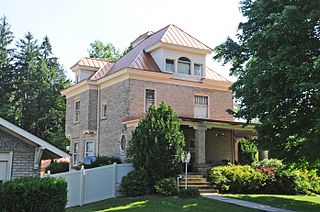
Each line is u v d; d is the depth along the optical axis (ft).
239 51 68.03
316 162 63.67
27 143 41.01
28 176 40.16
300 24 51.85
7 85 171.12
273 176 76.64
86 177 66.49
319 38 54.90
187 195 62.18
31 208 35.91
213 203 56.75
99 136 96.12
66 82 187.32
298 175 78.02
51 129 167.63
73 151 103.96
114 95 91.50
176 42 93.86
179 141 70.28
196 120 78.89
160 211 51.57
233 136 99.14
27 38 180.04
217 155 95.96
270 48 57.77
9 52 179.73
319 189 80.18
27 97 166.50
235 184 72.79
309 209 55.21
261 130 61.05
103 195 67.92
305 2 55.36
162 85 90.58
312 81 49.44
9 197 35.19
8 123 39.32
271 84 54.08
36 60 181.06
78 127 101.91
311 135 51.39
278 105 56.03
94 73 106.63
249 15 63.00
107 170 69.15
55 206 37.55
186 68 95.20
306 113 55.16
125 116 85.51
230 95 100.42
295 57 54.03
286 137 58.23
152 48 94.79
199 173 76.74
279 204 59.57
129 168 71.51
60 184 38.45
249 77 57.82
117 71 88.63
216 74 101.71
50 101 165.89
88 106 97.40
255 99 58.23
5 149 39.81
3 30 180.24
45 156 44.39
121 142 85.97
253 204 57.57
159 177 68.08
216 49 70.38
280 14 55.57
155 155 68.18
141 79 88.02
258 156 94.17
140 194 66.80
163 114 71.56
